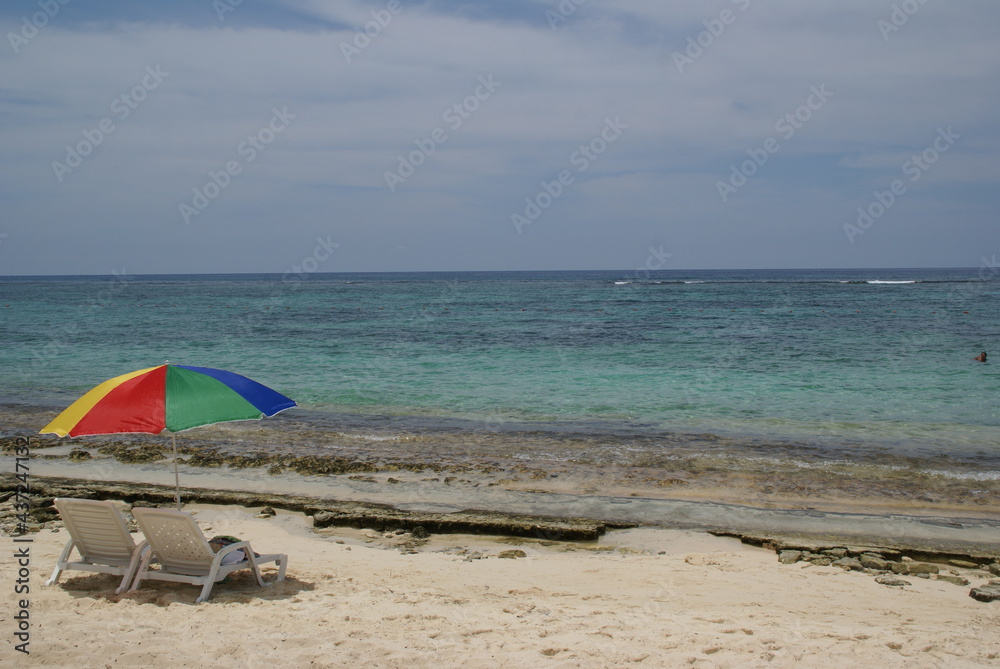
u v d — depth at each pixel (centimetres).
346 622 538
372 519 874
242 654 464
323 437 1337
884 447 1255
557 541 832
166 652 464
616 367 2222
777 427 1415
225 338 3194
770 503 964
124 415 555
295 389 1845
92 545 625
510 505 948
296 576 676
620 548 808
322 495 990
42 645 470
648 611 600
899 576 725
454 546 817
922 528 862
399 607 580
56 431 560
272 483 1049
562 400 1703
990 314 4322
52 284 15900
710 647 498
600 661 470
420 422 1470
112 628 510
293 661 455
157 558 626
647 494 1002
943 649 506
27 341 3120
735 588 675
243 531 849
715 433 1369
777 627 555
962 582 705
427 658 468
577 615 579
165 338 3209
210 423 561
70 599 577
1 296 8688
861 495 995
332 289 10900
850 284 10188
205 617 543
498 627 536
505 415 1538
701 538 838
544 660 470
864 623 586
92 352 2702
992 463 1152
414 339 3108
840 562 752
